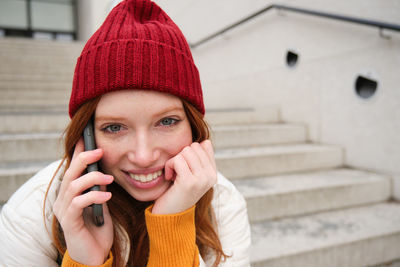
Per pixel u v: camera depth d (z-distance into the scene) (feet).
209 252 2.83
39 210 2.26
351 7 7.95
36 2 48.37
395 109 7.07
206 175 2.16
